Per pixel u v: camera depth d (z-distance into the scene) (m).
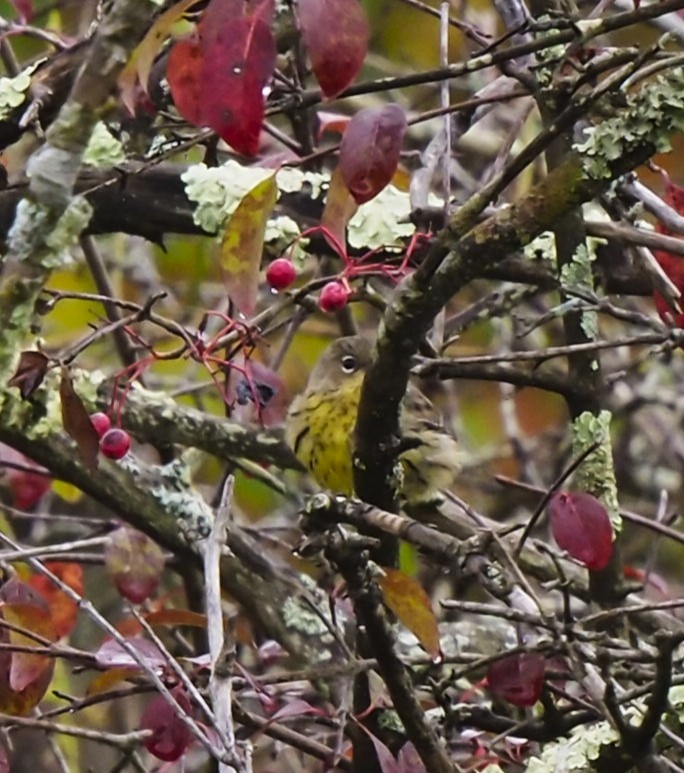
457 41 15.36
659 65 7.07
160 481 11.05
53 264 6.42
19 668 8.19
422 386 15.38
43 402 10.55
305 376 14.66
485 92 9.83
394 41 15.93
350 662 7.99
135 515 10.90
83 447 7.42
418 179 9.73
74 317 14.15
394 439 7.69
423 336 7.43
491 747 8.34
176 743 8.08
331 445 10.98
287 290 9.41
